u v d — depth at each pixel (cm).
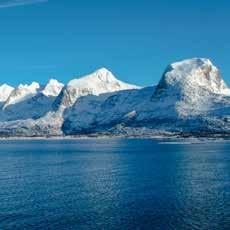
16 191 10881
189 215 8244
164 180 12500
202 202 9300
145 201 9512
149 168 15912
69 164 18025
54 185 11825
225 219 7938
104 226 7625
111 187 11375
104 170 15438
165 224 7700
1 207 9025
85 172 14850
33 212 8588
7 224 7762
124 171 15038
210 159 19125
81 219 8062
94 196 10144
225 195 10031
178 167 15988
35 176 13838
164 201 9469
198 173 13962
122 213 8469
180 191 10631
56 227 7581
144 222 7831
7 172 15062
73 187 11444
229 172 14138
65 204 9306
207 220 7894
